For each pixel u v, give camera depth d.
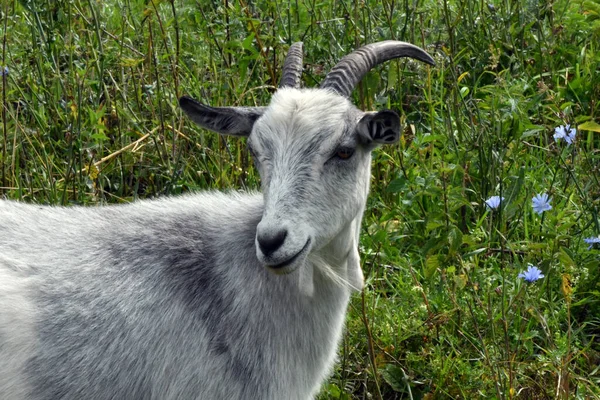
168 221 4.34
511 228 5.88
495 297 5.24
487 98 6.63
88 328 4.04
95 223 4.36
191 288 4.12
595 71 7.26
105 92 6.57
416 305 5.30
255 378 4.09
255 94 6.68
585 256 5.55
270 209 3.73
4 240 4.23
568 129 5.67
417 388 4.96
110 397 4.07
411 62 7.02
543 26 7.58
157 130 6.57
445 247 5.52
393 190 5.39
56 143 6.45
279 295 4.09
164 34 6.75
